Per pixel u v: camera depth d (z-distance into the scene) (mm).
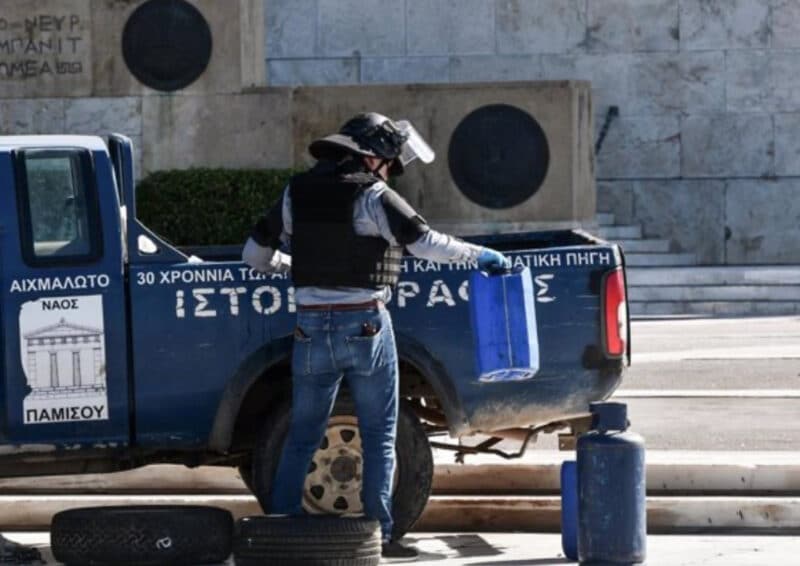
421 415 22047
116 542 19172
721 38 61156
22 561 19984
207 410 20094
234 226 48531
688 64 61250
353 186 18859
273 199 48656
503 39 62062
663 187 61375
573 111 51781
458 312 20219
